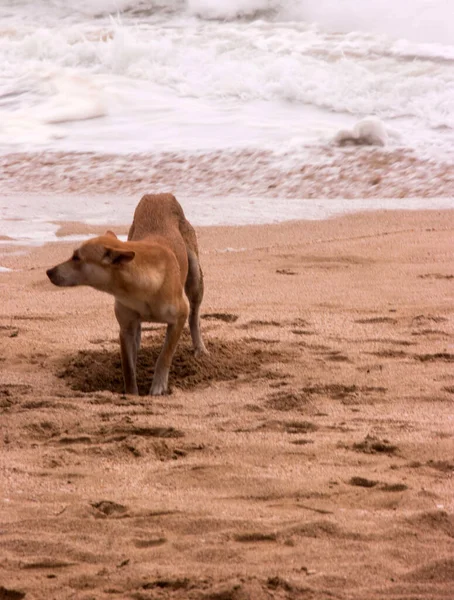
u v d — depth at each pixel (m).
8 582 5.79
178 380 10.94
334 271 16.66
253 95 30.36
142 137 27.53
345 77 30.22
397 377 10.90
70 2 40.59
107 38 34.84
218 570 5.97
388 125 27.34
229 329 13.02
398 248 18.19
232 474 7.81
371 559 6.14
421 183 23.58
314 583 5.77
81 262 9.95
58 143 27.53
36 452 8.52
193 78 31.86
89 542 6.44
